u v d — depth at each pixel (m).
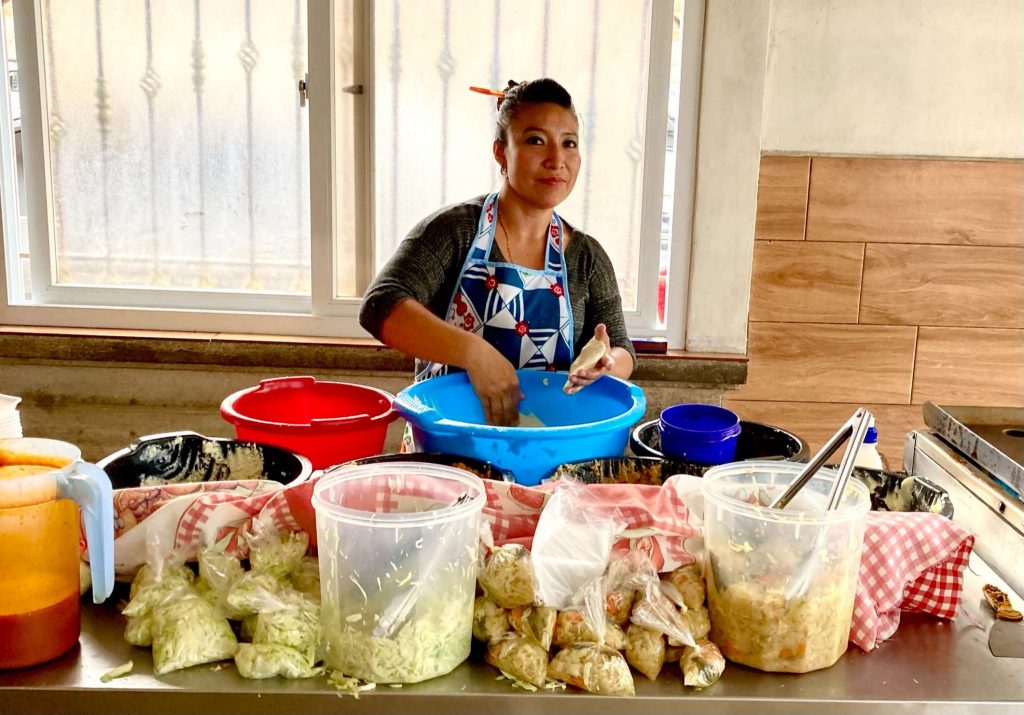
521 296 1.51
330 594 0.82
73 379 2.22
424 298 1.46
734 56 2.06
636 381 2.17
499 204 1.54
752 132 2.09
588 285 1.59
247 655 0.81
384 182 2.22
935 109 2.10
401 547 0.80
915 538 0.93
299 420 1.50
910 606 0.96
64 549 0.82
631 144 2.18
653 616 0.84
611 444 1.21
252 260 2.28
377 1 2.11
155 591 0.87
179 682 0.80
